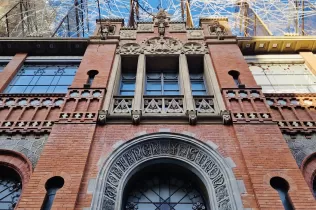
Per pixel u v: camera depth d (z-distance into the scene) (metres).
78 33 20.03
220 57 11.67
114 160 7.57
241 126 8.39
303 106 9.81
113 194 6.89
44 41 13.08
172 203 7.45
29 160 8.01
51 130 8.46
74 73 12.46
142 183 7.88
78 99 9.44
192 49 12.45
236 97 9.45
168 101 9.85
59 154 7.50
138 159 7.85
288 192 6.63
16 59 12.81
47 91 11.45
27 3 19.36
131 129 8.52
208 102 9.75
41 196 6.57
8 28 17.66
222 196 6.85
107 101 9.51
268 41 13.26
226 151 7.79
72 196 6.50
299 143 8.56
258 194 6.55
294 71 12.60
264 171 7.06
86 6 20.19
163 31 13.41
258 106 9.11
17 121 9.17
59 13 20.50
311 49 13.50
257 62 13.06
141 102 9.71
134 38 13.13
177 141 8.20
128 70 12.24
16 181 7.95
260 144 7.78
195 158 7.85
